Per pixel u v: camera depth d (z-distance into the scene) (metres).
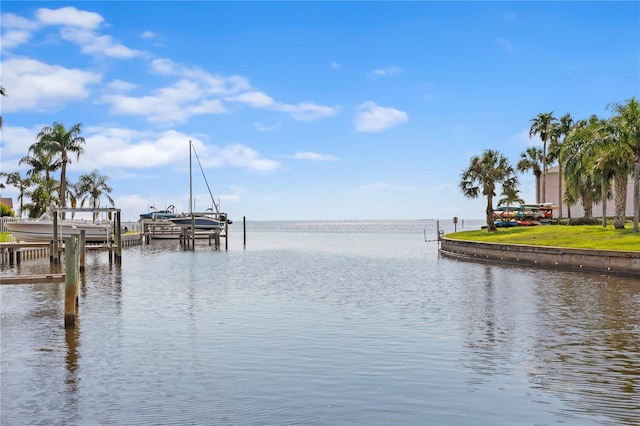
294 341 15.42
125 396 10.98
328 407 10.16
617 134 43.53
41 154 77.00
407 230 194.62
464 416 9.68
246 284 30.30
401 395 10.77
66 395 11.12
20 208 95.31
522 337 15.81
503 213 70.62
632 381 11.57
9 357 14.18
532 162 84.88
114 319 19.33
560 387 11.20
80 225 59.78
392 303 22.62
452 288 27.83
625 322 18.08
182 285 30.03
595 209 77.62
